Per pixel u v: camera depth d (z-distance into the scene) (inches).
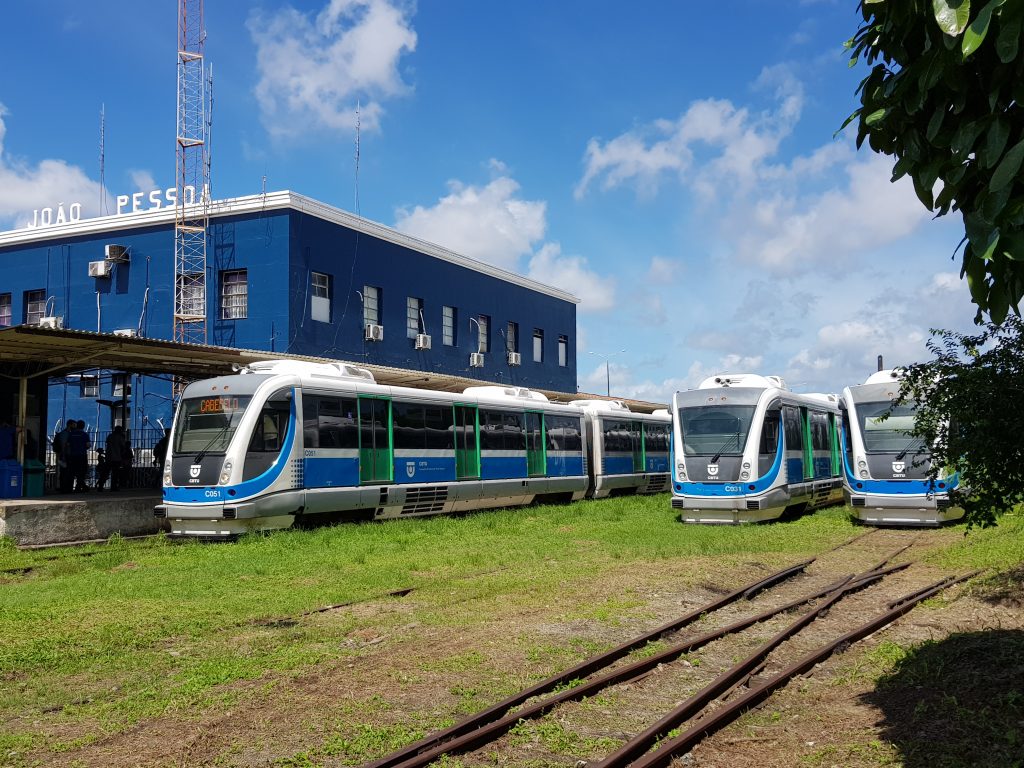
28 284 1398.9
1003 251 143.8
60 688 303.7
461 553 645.3
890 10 159.0
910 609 439.5
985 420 275.0
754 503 839.1
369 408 842.2
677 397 907.4
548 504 1138.7
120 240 1338.6
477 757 235.5
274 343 1216.8
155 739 249.0
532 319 1840.6
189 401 751.1
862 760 234.2
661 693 302.0
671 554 631.8
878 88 167.6
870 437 837.2
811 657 335.6
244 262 1250.0
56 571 561.9
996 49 135.3
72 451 932.0
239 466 713.6
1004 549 600.4
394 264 1432.1
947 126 162.6
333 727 257.6
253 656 344.5
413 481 887.1
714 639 378.3
